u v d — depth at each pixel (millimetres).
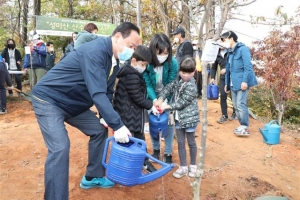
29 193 2891
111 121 2195
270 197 2756
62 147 2199
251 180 3273
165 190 2939
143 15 13023
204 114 2031
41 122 2275
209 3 1891
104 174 2910
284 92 6293
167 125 3133
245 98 4688
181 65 3014
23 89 9641
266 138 4527
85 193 2846
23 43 12195
